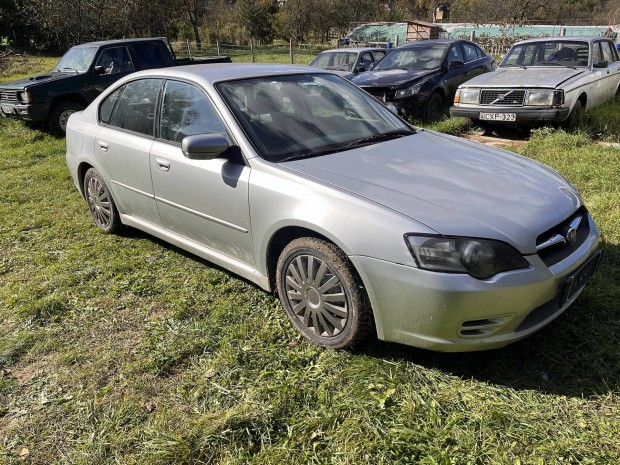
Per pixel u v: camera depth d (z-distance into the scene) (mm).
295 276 2920
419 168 2965
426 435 2209
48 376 2787
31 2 20859
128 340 3076
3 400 2617
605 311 3018
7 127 10000
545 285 2416
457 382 2533
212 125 3330
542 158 6031
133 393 2615
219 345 2965
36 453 2283
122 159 4035
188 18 32594
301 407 2449
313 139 3283
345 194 2633
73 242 4594
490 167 3057
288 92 3623
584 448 2109
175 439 2258
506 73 8188
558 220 2582
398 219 2443
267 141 3158
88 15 19391
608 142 7086
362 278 2537
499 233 2383
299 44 34531
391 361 2699
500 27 24578
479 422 2271
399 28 31891
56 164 7469
